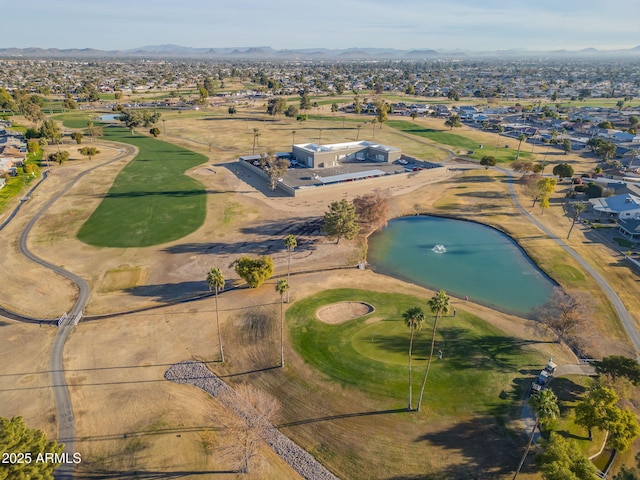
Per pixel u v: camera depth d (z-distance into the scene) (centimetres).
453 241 11175
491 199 13962
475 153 19988
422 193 14412
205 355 6594
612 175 16462
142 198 13312
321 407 5653
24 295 8162
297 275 9119
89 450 4981
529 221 12269
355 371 6281
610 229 11744
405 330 7300
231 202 13088
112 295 8212
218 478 4681
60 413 5491
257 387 5978
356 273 9362
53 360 6431
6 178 14900
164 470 4759
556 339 7200
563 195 14412
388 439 5191
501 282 9244
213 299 8100
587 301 7919
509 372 6322
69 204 12762
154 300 8069
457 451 5041
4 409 5534
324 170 16425
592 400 5094
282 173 14412
